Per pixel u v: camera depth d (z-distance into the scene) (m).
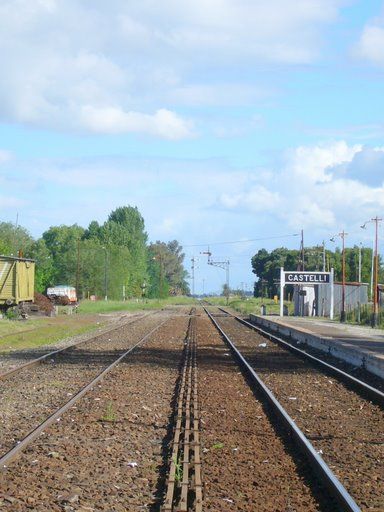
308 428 13.16
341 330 44.66
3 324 39.53
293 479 9.41
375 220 54.66
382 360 22.03
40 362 23.14
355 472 9.85
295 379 21.02
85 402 15.15
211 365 24.19
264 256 186.00
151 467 9.88
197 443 11.07
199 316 70.50
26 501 8.05
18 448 10.30
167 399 16.09
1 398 15.62
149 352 28.55
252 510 8.01
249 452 10.93
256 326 54.94
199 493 8.29
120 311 78.56
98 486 8.83
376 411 15.28
